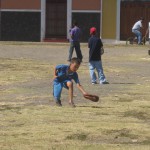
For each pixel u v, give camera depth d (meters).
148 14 103.88
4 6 106.44
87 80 47.19
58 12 105.81
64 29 105.69
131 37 101.12
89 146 22.48
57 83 32.75
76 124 26.88
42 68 56.75
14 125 26.73
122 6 104.88
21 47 89.56
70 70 32.31
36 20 106.06
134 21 104.50
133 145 22.83
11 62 62.78
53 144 22.81
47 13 106.06
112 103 33.72
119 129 25.80
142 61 67.12
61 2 105.50
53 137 24.08
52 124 26.89
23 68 56.44
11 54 75.50
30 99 35.41
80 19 105.44
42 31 105.81
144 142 23.45
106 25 105.31
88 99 33.34
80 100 34.84
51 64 61.47
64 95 36.88
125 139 24.02
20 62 63.06
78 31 66.25
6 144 22.73
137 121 27.95
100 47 44.56
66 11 105.38
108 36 105.31
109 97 36.28
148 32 100.31
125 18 105.00
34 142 23.14
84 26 105.50
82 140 23.72
